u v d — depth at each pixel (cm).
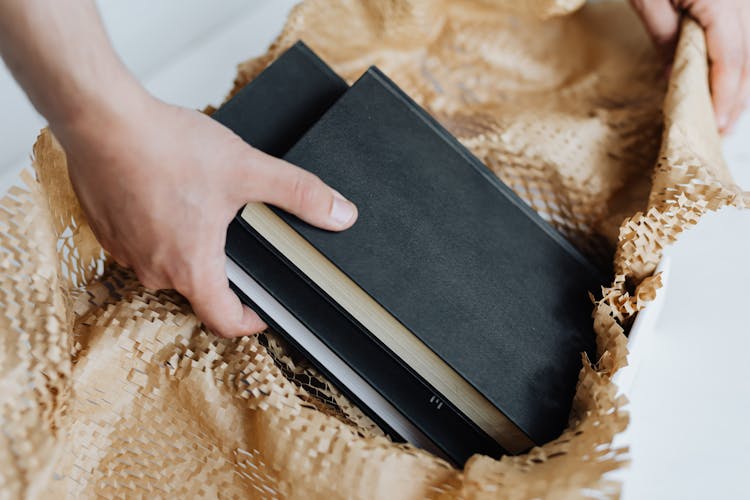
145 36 100
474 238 58
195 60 89
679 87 65
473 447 54
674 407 76
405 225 56
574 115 76
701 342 79
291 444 51
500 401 53
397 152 59
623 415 47
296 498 51
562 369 55
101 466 55
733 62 73
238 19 97
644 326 60
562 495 45
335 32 80
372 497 49
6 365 49
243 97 61
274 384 53
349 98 60
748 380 77
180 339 58
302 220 54
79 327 58
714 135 67
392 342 54
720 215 86
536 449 48
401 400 55
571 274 59
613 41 82
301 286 56
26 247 52
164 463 56
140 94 49
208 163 51
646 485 73
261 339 62
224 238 53
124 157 49
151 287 58
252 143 60
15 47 45
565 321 57
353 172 57
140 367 56
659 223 57
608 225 71
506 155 73
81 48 45
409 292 54
